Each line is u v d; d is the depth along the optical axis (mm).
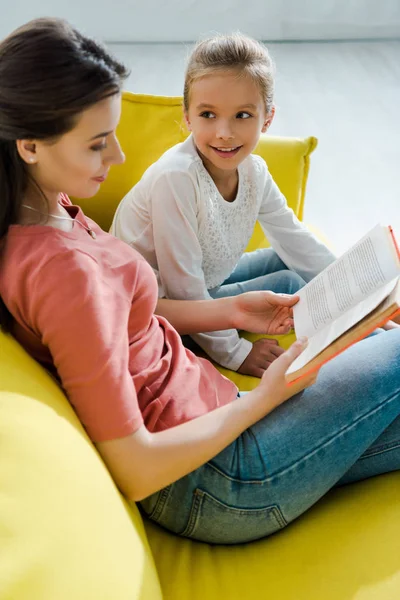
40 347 845
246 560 928
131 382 814
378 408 978
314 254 1488
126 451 795
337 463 962
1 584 551
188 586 867
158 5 4086
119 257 897
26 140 754
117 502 750
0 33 4137
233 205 1339
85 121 751
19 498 625
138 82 3697
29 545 597
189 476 922
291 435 951
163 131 1507
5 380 724
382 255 987
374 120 3291
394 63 3971
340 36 4297
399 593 836
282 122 3270
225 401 1054
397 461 1029
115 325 811
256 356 1286
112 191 1523
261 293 1179
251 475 928
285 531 978
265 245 1722
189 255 1258
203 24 4191
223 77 1151
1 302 798
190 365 1024
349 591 842
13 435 671
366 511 971
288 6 4141
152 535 963
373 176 2795
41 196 822
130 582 684
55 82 715
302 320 1068
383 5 4160
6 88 724
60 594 589
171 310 1225
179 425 879
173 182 1213
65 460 695
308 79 3754
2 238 803
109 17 4125
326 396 977
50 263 773
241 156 1251
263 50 1206
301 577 874
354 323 853
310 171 2826
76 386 778
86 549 646
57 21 746
